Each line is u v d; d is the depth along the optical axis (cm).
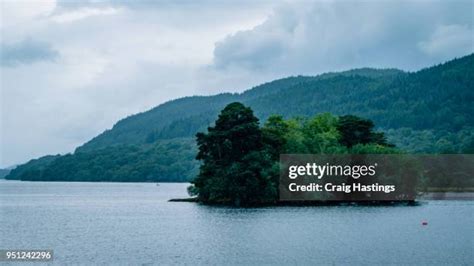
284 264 9081
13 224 14988
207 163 19550
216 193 19175
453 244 11056
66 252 10144
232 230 13225
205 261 9306
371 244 11038
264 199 19088
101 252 10138
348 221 15012
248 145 18988
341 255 9812
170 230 13325
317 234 12481
